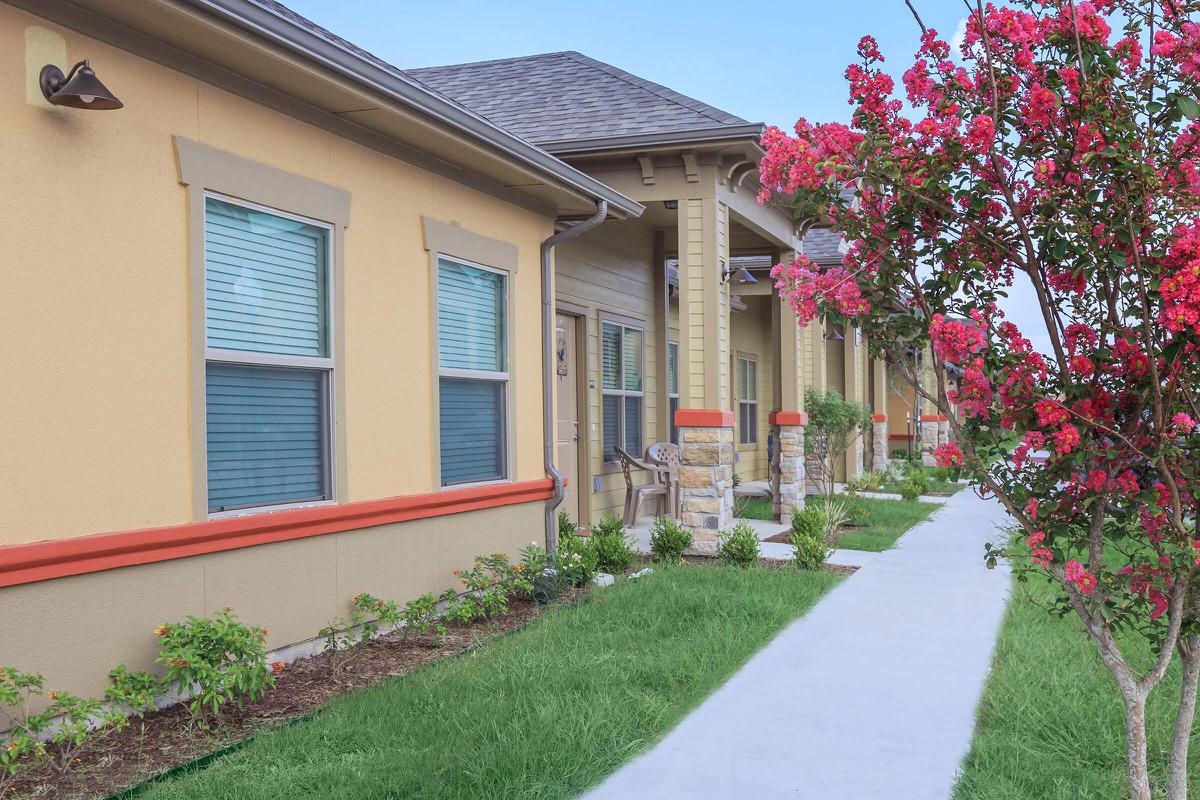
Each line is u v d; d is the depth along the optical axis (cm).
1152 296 290
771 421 1313
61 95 397
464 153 679
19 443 398
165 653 433
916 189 324
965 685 518
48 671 410
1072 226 305
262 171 529
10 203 394
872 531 1183
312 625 568
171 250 472
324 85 531
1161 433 288
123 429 445
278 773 374
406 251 659
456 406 731
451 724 428
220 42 466
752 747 423
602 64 1222
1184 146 312
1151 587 313
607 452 1218
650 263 1354
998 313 338
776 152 353
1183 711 324
